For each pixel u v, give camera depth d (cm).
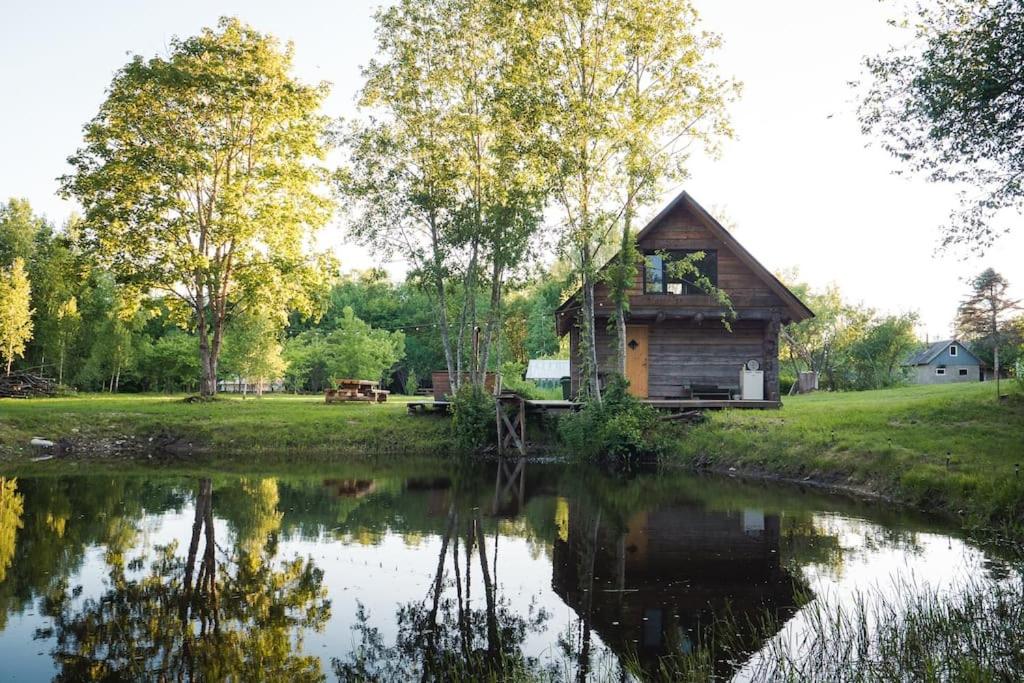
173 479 1859
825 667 611
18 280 4697
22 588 875
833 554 993
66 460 2295
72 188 3136
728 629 717
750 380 2575
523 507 1445
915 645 643
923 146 1393
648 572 937
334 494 1614
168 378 5953
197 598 841
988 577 848
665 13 2078
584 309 2312
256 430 2658
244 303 3691
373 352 5538
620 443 2103
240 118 3234
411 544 1126
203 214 3331
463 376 3086
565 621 762
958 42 1313
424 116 2612
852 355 5488
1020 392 1870
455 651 687
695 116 2130
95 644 691
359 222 2691
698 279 2316
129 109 3105
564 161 2131
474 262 2628
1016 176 1334
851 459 1605
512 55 2209
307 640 712
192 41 3133
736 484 1684
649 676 613
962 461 1391
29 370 5359
